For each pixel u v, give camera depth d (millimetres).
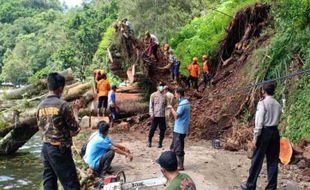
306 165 9711
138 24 34844
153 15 34750
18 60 93125
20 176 13953
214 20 25078
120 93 18094
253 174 7691
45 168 5988
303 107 11477
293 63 12758
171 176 4320
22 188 12516
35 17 135125
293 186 8664
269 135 7426
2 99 18266
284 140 10258
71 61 61750
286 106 12172
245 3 20234
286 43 13234
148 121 16234
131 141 13547
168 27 34344
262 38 16922
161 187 8156
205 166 10055
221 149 12336
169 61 17141
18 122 17156
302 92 11820
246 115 13453
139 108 17312
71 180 5867
